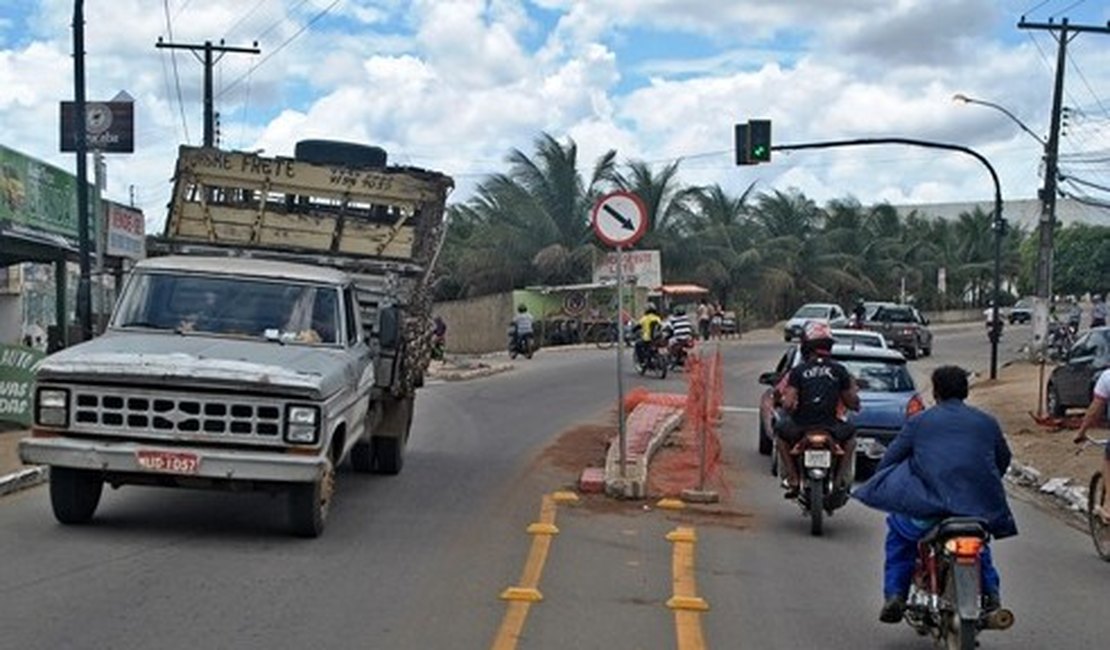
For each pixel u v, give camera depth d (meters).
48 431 9.88
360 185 14.65
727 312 61.09
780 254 70.25
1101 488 11.39
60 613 7.82
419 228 14.69
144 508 11.56
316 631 7.66
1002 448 7.57
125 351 10.18
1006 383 32.25
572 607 8.59
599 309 55.25
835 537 11.81
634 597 8.98
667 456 17.05
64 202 24.83
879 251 82.19
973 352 51.00
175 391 9.83
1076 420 21.81
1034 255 92.88
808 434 11.89
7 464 13.61
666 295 55.91
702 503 13.23
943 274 72.88
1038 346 37.22
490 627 7.93
